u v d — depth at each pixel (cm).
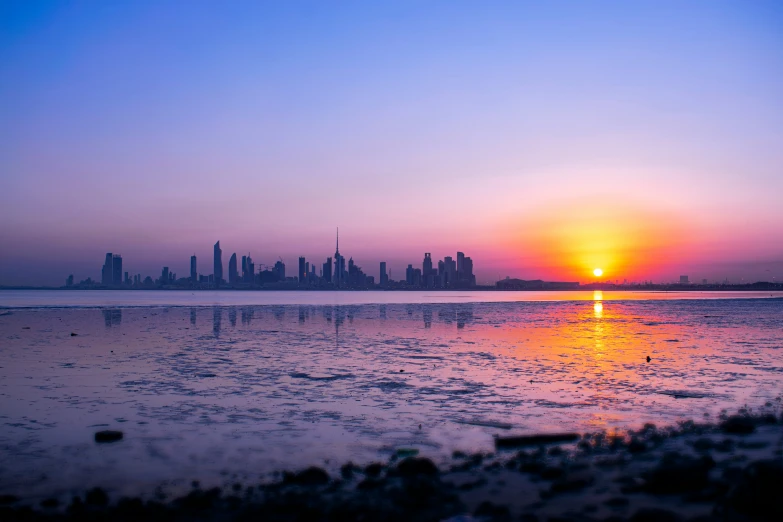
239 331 5416
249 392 2342
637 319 7438
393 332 5341
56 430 1742
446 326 6169
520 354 3609
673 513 828
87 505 1111
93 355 3556
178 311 9325
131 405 2098
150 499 1161
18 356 3503
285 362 3241
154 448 1547
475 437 1633
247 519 958
